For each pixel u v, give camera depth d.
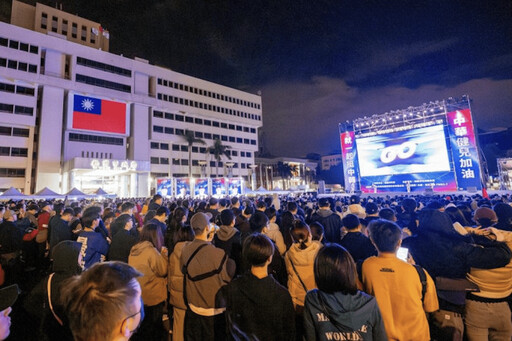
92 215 4.18
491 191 25.31
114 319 1.04
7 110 37.31
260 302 1.99
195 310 2.73
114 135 46.19
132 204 5.69
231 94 64.50
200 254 2.80
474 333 2.60
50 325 2.12
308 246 2.95
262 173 79.56
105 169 36.00
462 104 27.83
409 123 31.98
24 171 38.72
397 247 2.17
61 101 41.41
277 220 6.08
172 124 54.66
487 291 2.53
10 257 5.97
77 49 43.12
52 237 5.77
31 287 5.93
